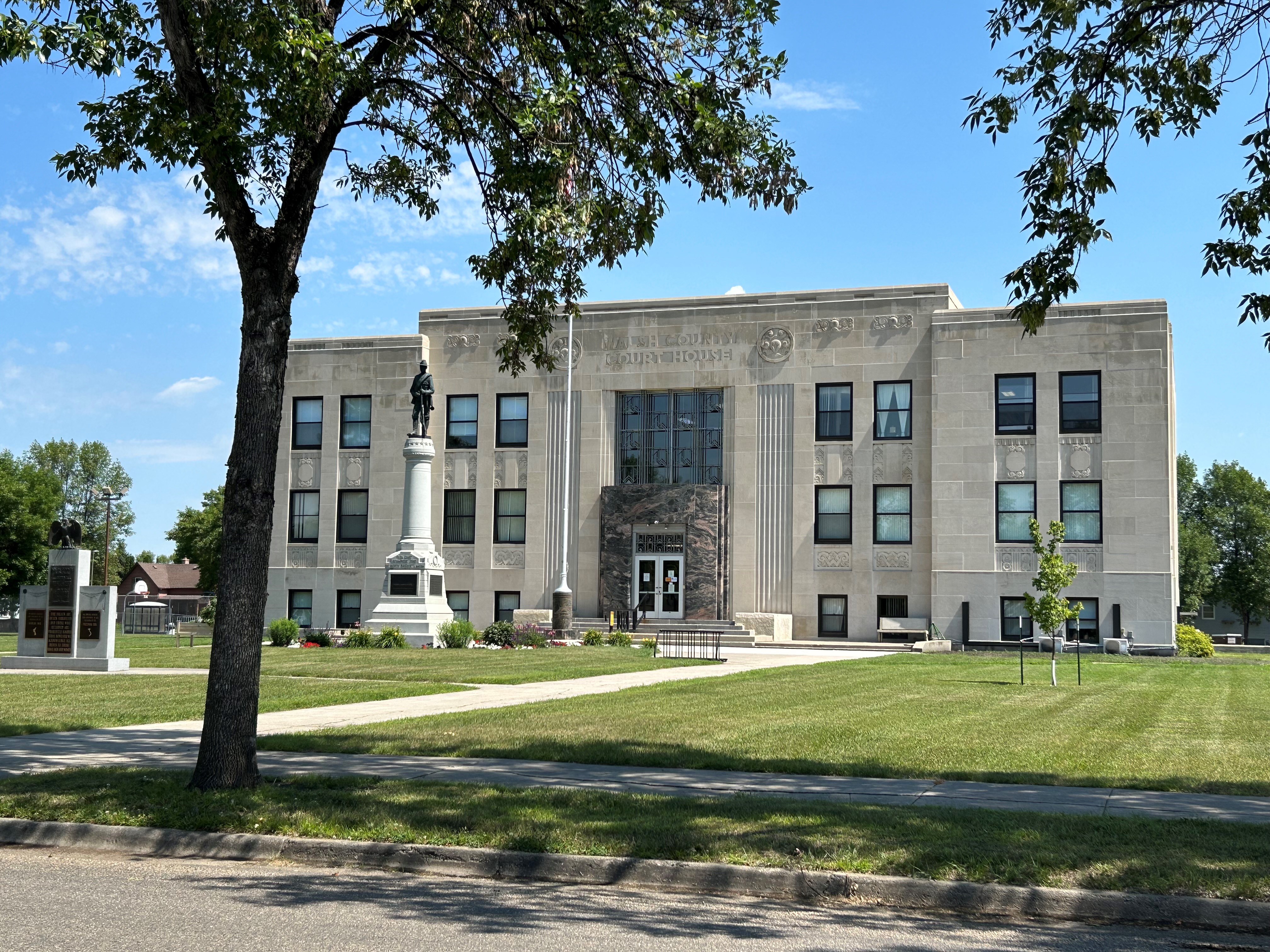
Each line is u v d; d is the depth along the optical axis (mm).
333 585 51062
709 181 13938
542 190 13711
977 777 12539
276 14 11164
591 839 9180
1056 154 12195
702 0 13547
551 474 49250
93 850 9742
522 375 49969
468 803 10383
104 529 114812
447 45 13578
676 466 48594
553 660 31766
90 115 12180
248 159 12586
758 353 47500
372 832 9492
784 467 46875
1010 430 44031
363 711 19219
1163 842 9023
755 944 7133
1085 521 43000
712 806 10344
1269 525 93812
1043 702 21156
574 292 15180
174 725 17016
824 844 8961
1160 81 12336
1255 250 12742
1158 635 41750
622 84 13555
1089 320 43312
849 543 45969
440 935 7188
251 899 8062
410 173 15016
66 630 28328
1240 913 7609
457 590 49969
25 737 15594
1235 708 20078
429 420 46156
